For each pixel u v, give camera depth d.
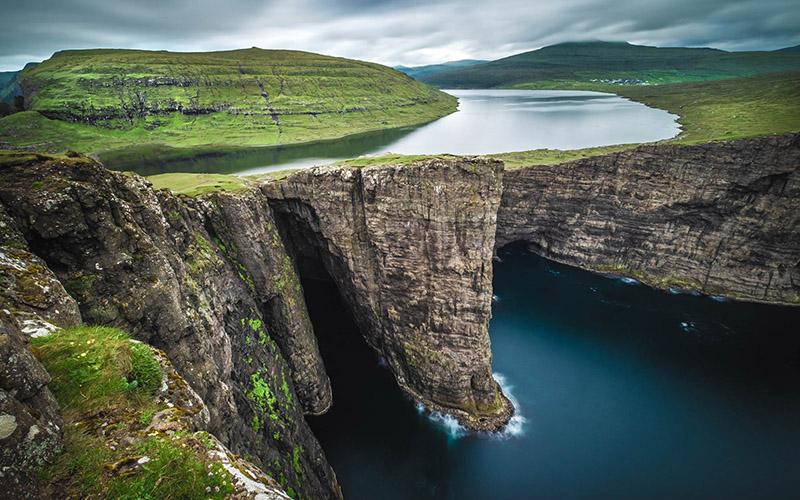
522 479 49.41
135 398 15.48
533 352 71.00
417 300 58.75
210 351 30.95
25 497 10.97
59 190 22.56
